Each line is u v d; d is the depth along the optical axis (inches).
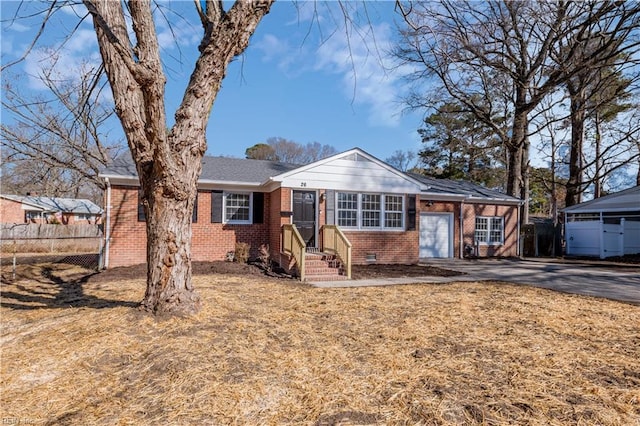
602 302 263.9
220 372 133.2
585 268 504.7
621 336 181.0
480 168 1279.5
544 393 119.0
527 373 135.0
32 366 141.3
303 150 1927.9
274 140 1892.2
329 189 475.2
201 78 194.5
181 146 192.4
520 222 772.6
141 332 170.2
